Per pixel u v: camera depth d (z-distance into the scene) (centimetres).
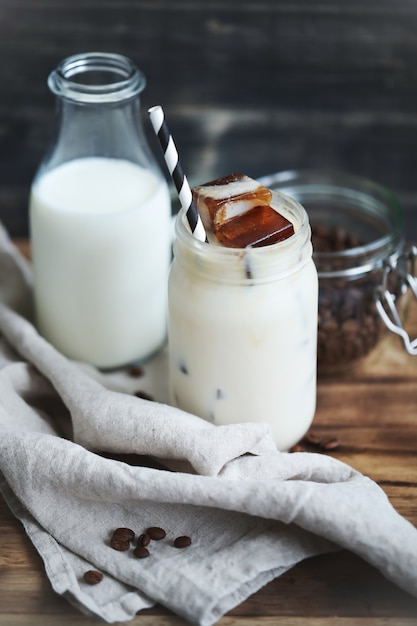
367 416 82
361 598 68
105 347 84
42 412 79
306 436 79
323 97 109
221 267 71
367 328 84
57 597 69
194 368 74
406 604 68
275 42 107
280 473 72
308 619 67
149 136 111
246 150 111
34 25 106
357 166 112
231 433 72
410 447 79
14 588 69
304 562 70
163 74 108
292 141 111
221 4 106
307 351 75
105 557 69
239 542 69
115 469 70
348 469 72
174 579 67
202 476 69
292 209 74
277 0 105
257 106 109
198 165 112
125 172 82
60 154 82
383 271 82
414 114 109
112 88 79
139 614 67
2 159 112
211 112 110
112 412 74
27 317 89
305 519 67
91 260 80
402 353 88
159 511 71
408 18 105
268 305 71
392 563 66
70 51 107
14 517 74
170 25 106
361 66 108
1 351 83
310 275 74
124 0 105
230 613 67
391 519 68
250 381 73
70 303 82
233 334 72
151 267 82
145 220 80
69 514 71
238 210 72
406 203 112
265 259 70
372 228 94
